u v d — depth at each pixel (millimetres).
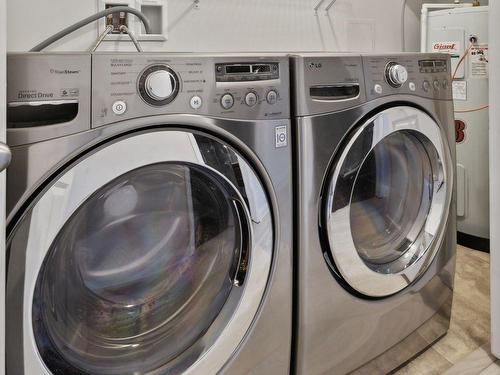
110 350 845
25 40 1363
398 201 1313
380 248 1270
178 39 1635
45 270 722
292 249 1024
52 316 757
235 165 892
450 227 1388
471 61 2158
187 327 927
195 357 894
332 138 1032
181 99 816
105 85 739
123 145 757
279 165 967
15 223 680
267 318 988
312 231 1028
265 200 946
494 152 1261
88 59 723
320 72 1007
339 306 1114
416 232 1335
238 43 1784
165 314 924
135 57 771
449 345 1445
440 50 2271
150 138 784
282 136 969
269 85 940
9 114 678
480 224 2242
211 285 963
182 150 820
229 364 932
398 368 1327
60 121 717
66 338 784
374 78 1097
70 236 765
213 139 866
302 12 1959
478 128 2182
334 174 1034
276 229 977
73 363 782
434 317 1421
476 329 1533
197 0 1660
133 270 877
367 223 1237
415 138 1248
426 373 1312
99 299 842
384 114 1102
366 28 2211
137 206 853
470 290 1832
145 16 1527
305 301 1040
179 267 936
